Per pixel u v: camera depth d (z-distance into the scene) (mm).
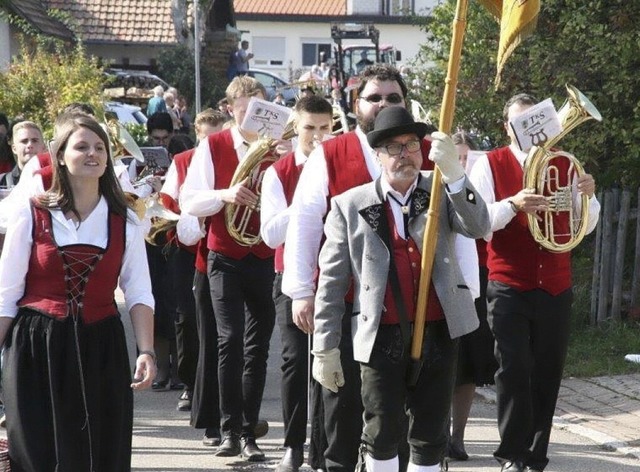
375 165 10570
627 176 20875
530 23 9625
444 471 9969
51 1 57844
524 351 11984
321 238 10586
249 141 13438
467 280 9984
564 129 12023
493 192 12305
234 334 13148
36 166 12023
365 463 9680
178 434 14469
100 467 9625
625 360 17891
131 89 47250
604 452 13719
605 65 20359
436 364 9508
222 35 67375
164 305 16953
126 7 59188
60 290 9453
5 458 10211
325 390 10516
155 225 14000
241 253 13164
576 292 20625
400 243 9523
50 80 31906
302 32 103062
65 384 9414
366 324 9469
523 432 12047
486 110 22531
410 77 24547
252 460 13195
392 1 102000
